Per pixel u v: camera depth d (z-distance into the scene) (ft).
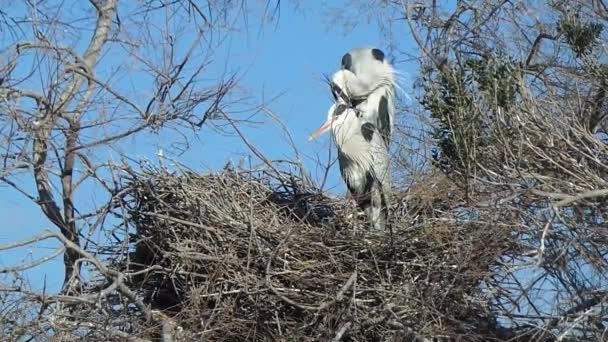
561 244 27.89
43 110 30.37
